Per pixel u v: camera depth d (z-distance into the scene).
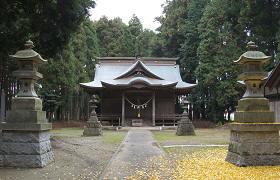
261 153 11.28
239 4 40.50
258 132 11.32
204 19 46.66
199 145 19.75
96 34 62.50
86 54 53.56
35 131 11.39
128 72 46.34
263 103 11.59
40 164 11.34
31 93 11.72
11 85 30.48
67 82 40.31
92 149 17.39
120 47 66.06
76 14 18.55
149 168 11.83
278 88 28.09
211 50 45.44
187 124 29.70
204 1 53.06
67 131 34.44
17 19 17.33
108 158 14.30
